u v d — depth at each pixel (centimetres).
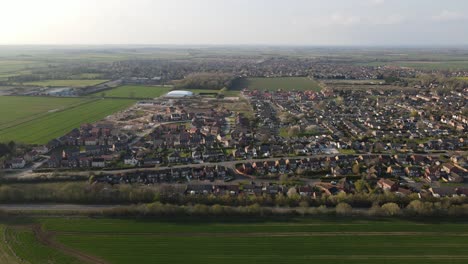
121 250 15150
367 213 18088
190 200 19700
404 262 14338
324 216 17962
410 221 17412
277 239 15962
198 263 14275
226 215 18075
